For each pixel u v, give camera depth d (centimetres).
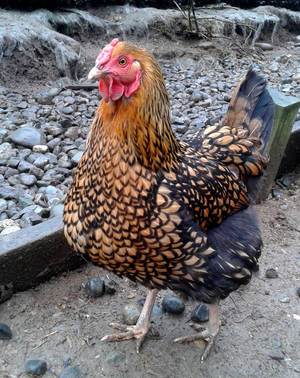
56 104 127
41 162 98
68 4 189
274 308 71
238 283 56
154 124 46
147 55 45
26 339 62
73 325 65
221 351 63
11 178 92
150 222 46
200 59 191
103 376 58
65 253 73
